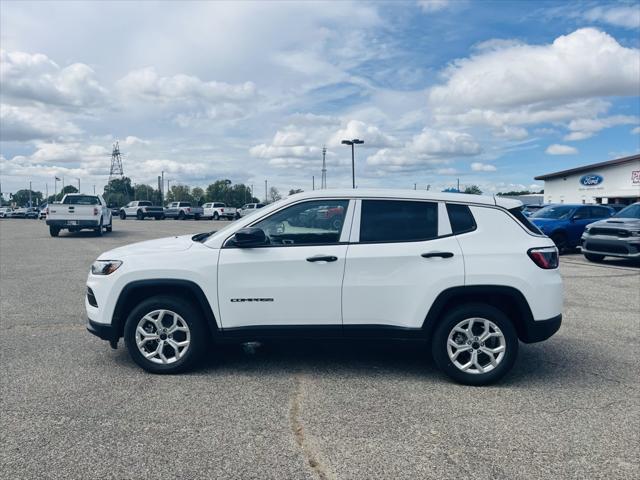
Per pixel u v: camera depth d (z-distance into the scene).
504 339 4.68
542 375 5.05
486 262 4.70
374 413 4.11
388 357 5.54
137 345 4.93
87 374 4.95
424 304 4.71
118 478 3.15
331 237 4.86
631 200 40.41
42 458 3.37
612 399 4.45
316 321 4.79
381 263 4.74
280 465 3.31
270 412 4.11
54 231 23.72
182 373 4.98
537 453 3.49
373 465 3.32
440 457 3.43
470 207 4.90
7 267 12.77
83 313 7.60
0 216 70.00
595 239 13.59
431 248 4.74
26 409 4.12
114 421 3.92
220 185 117.31
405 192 4.96
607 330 6.78
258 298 4.80
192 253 4.90
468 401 4.38
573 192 44.47
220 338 4.86
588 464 3.35
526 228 4.89
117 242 20.44
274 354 5.61
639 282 10.77
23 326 6.81
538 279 4.71
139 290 4.98
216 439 3.65
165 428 3.81
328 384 4.74
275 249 4.82
